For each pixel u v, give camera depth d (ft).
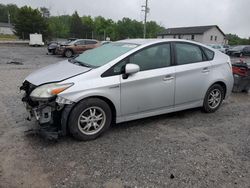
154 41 14.66
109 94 12.63
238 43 277.44
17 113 16.15
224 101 21.01
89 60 14.29
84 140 12.55
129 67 12.74
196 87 15.94
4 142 12.16
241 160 11.32
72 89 11.76
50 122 11.89
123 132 13.87
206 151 12.02
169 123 15.42
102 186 9.23
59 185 9.20
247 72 23.85
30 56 65.92
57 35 231.09
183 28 228.84
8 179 9.41
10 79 27.55
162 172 10.19
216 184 9.55
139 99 13.70
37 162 10.57
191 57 15.89
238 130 14.73
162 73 14.24
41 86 11.91
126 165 10.61
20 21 174.40
